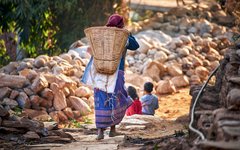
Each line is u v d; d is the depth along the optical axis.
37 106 18.19
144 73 24.70
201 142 8.17
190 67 26.06
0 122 13.52
